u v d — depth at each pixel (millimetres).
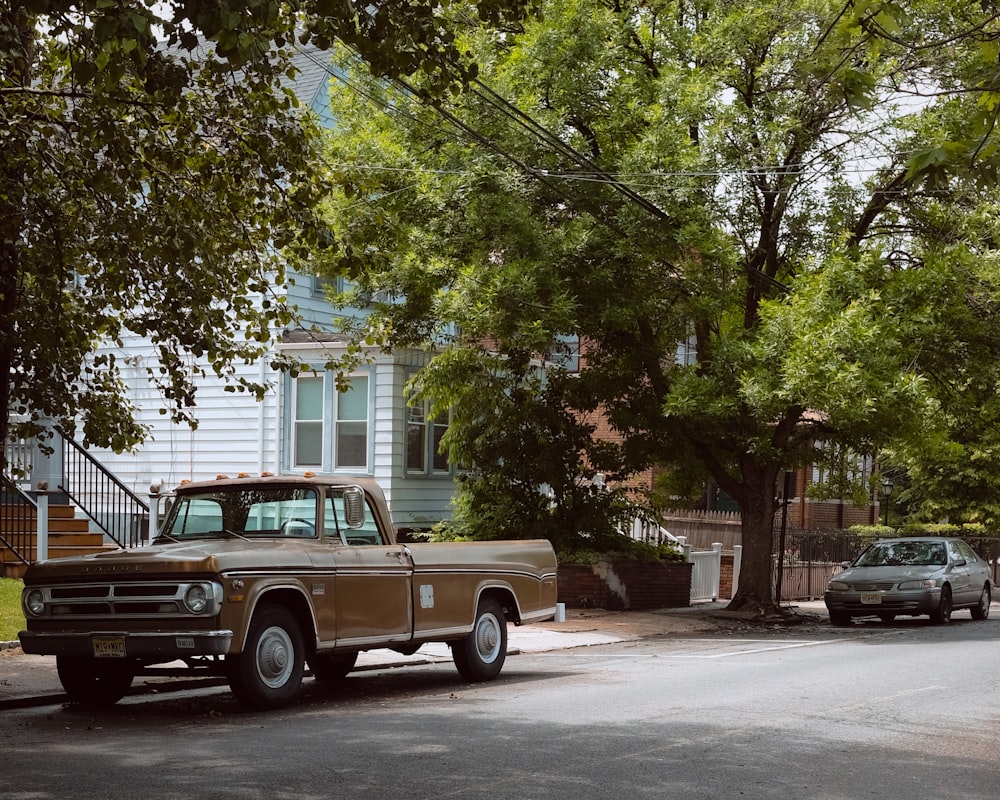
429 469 27875
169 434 28250
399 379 26859
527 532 25281
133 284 13953
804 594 31297
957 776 8578
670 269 22641
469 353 24141
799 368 20156
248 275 14281
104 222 13141
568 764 8672
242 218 13703
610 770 8492
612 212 21641
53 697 11836
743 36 22391
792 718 11086
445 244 21453
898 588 24047
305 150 12977
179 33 8273
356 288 22750
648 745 9508
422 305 22438
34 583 11258
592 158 22359
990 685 13836
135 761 8602
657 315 23125
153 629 10688
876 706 12000
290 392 27297
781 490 36312
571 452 25312
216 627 10578
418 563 12828
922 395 21000
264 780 7965
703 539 35469
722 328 25609
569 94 21875
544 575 14836
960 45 20078
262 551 11117
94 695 11586
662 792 7816
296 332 27281
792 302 21500
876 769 8766
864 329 20109
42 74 13352
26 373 14234
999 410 23438
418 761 8688
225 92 12617
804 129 22609
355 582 12016
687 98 21547
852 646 19188
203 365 27984
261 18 7867
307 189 12805
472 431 25266
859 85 9047
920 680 14250
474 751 9117
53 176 13508
